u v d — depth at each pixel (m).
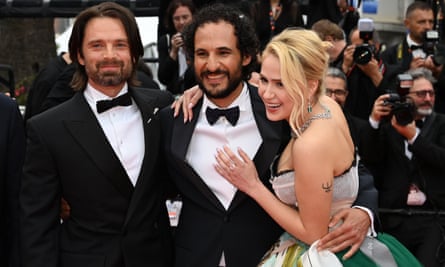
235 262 3.40
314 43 3.17
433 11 6.27
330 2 6.56
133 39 3.57
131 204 3.46
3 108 3.61
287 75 3.08
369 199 3.51
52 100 5.05
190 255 3.47
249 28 3.42
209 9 3.44
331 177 3.15
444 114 5.52
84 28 3.49
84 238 3.47
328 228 3.29
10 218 3.57
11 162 3.59
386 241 3.50
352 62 5.44
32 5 8.12
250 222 3.46
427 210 4.79
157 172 3.61
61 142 3.43
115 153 3.47
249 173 3.27
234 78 3.39
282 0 5.96
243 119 3.54
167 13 6.05
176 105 3.62
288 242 3.41
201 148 3.53
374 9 6.65
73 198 3.47
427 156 4.69
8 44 10.68
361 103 5.56
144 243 3.52
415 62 5.66
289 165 3.29
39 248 3.37
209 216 3.47
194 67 3.46
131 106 3.66
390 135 4.83
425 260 4.68
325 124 3.21
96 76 3.47
